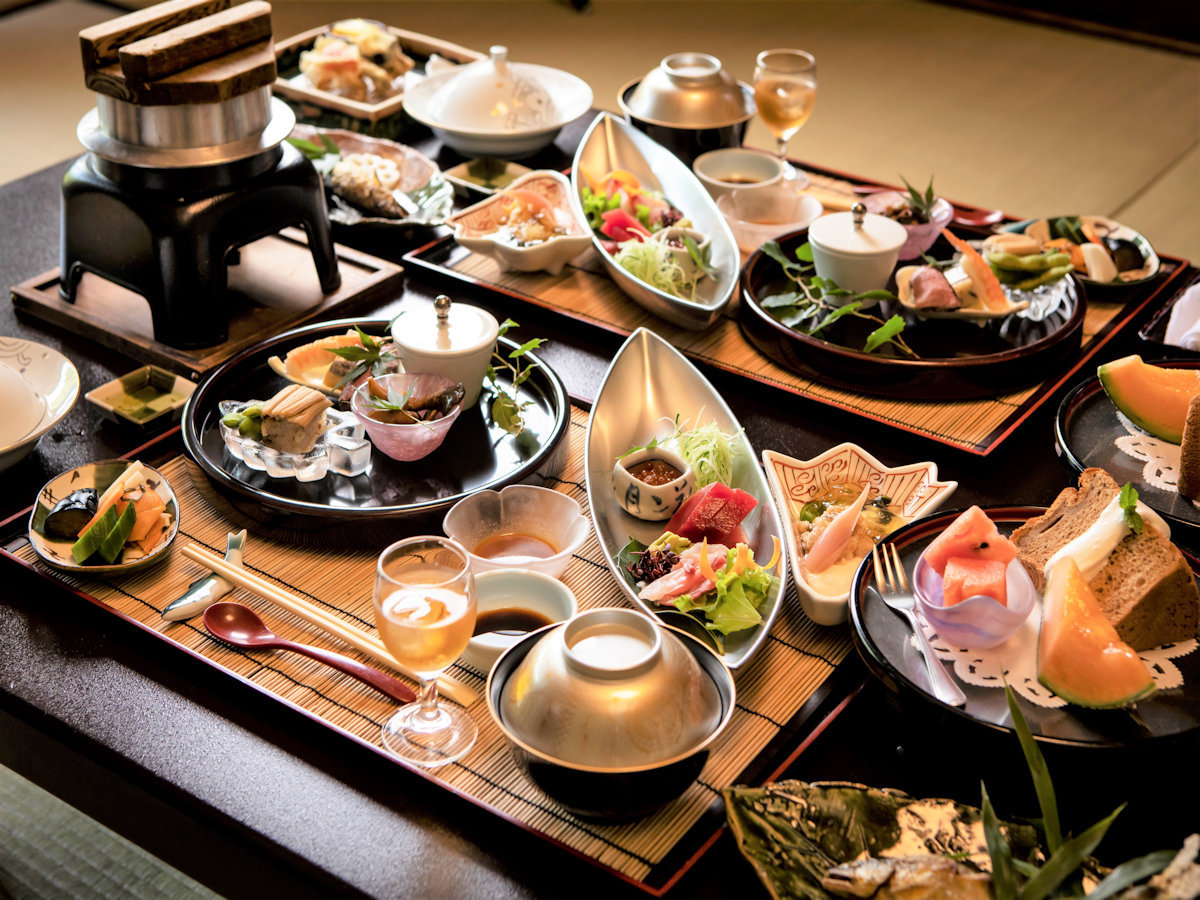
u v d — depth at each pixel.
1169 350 1.49
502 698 0.93
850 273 1.64
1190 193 3.64
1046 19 5.05
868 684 1.09
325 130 2.12
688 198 1.91
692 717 0.90
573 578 1.20
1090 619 0.98
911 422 1.46
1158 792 0.98
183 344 1.58
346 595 1.19
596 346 1.66
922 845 0.90
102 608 1.15
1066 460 1.29
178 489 1.33
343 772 1.00
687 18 5.01
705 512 1.17
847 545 1.19
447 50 2.51
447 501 1.22
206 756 1.02
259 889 1.01
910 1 5.29
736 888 0.90
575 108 2.24
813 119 4.12
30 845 1.66
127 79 1.44
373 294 1.76
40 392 1.42
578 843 0.92
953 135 4.02
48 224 1.98
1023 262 1.69
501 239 1.81
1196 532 1.19
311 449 1.31
